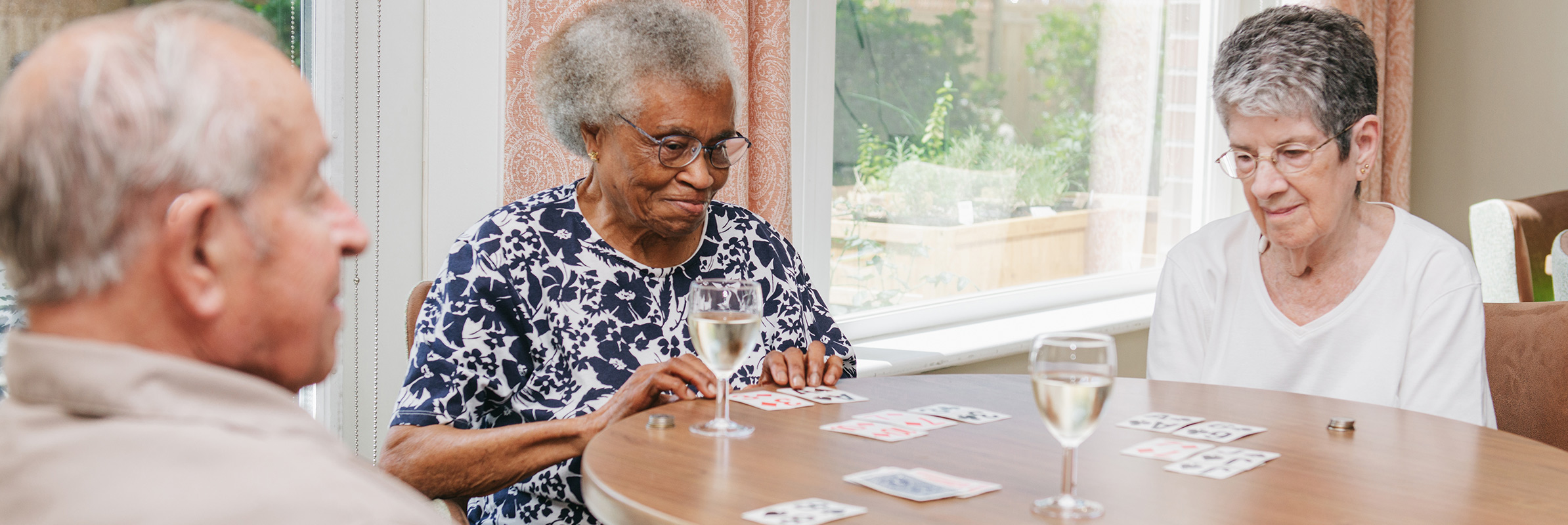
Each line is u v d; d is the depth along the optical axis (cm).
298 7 211
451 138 230
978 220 366
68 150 56
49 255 57
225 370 62
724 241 183
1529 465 117
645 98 157
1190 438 130
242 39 65
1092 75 395
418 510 62
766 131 258
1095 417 97
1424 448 125
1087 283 402
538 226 169
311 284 66
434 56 225
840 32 317
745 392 157
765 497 103
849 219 327
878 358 302
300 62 212
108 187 57
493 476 145
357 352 225
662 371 151
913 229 346
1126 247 419
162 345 61
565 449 145
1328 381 189
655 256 175
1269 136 177
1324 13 174
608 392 166
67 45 59
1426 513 99
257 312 63
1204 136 441
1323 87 170
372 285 225
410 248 231
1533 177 473
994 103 365
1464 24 488
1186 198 439
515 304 163
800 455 119
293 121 64
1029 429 133
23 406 58
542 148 228
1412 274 182
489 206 237
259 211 62
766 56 257
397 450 149
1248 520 96
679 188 162
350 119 217
